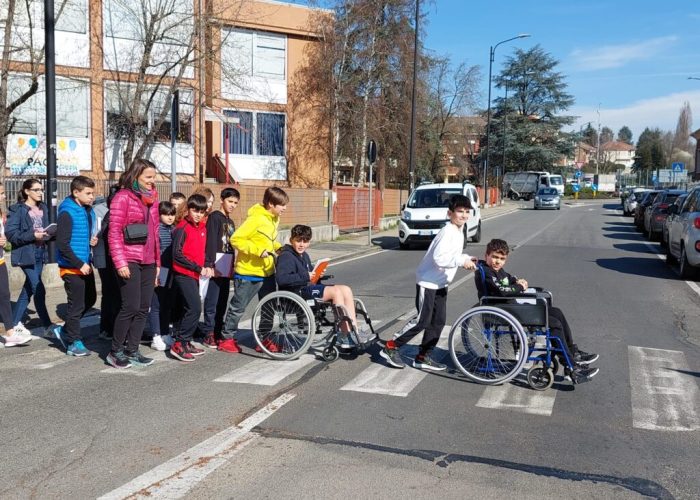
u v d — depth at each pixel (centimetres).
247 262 706
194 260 673
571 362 595
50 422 500
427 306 636
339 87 2927
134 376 627
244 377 626
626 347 761
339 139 3153
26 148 1917
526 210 4769
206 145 2497
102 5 2031
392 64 3164
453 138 4962
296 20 2627
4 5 1775
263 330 695
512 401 566
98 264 713
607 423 516
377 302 1042
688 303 1056
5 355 700
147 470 416
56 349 729
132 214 632
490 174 7100
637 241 2216
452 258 621
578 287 1202
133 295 641
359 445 462
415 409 541
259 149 2609
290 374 638
